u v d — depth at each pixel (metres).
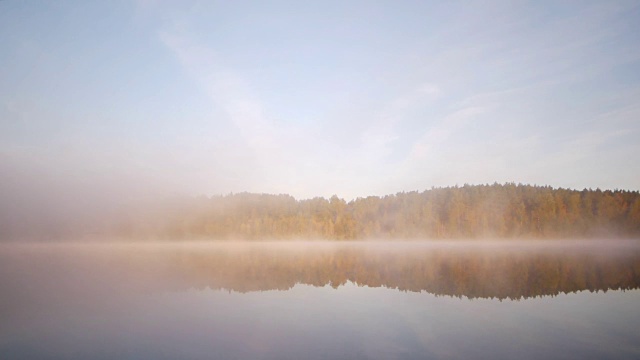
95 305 25.25
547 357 15.20
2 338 18.14
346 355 15.62
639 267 43.44
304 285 33.53
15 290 30.95
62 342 17.72
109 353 16.17
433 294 28.64
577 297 26.80
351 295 28.45
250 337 18.05
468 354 15.59
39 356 16.00
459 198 116.00
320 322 20.73
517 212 109.00
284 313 22.75
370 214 128.12
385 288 31.48
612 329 18.94
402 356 15.36
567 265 46.25
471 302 25.53
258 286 32.97
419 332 18.66
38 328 19.95
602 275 37.44
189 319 21.69
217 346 16.91
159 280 36.84
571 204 109.69
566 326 19.52
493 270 42.69
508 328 19.20
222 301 26.45
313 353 15.88
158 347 16.84
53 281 36.31
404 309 23.58
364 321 20.80
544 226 106.88
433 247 92.69
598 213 107.06
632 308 23.34
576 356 15.27
